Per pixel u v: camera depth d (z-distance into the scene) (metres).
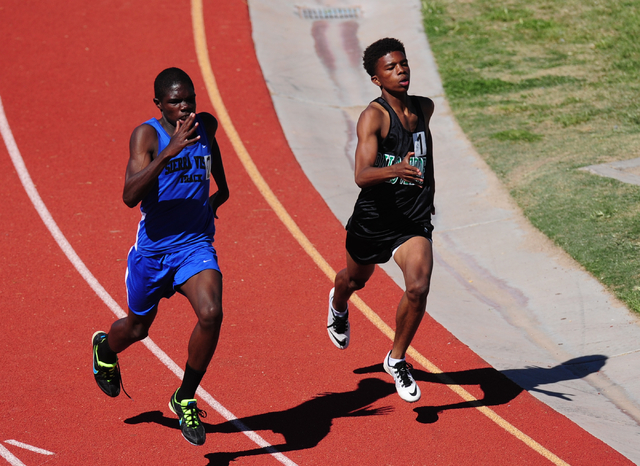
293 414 19.25
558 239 29.34
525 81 46.53
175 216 15.67
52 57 48.75
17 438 17.75
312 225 32.31
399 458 17.48
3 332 23.22
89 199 33.75
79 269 27.77
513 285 27.50
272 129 42.31
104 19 54.62
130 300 16.31
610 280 26.14
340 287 19.72
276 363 21.83
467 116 42.97
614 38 51.22
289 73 49.53
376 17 58.09
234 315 24.81
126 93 45.00
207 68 49.06
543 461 17.58
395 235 17.28
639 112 40.03
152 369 21.23
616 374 21.59
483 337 24.20
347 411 19.45
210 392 20.14
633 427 19.30
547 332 24.41
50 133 40.16
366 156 16.48
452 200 34.62
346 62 51.44
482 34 54.06
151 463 16.95
